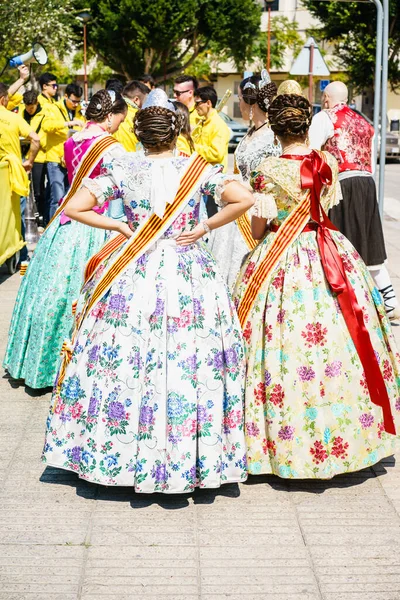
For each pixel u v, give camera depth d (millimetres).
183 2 29344
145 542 3387
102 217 3750
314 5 31734
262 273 3902
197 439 3672
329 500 3771
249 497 3797
